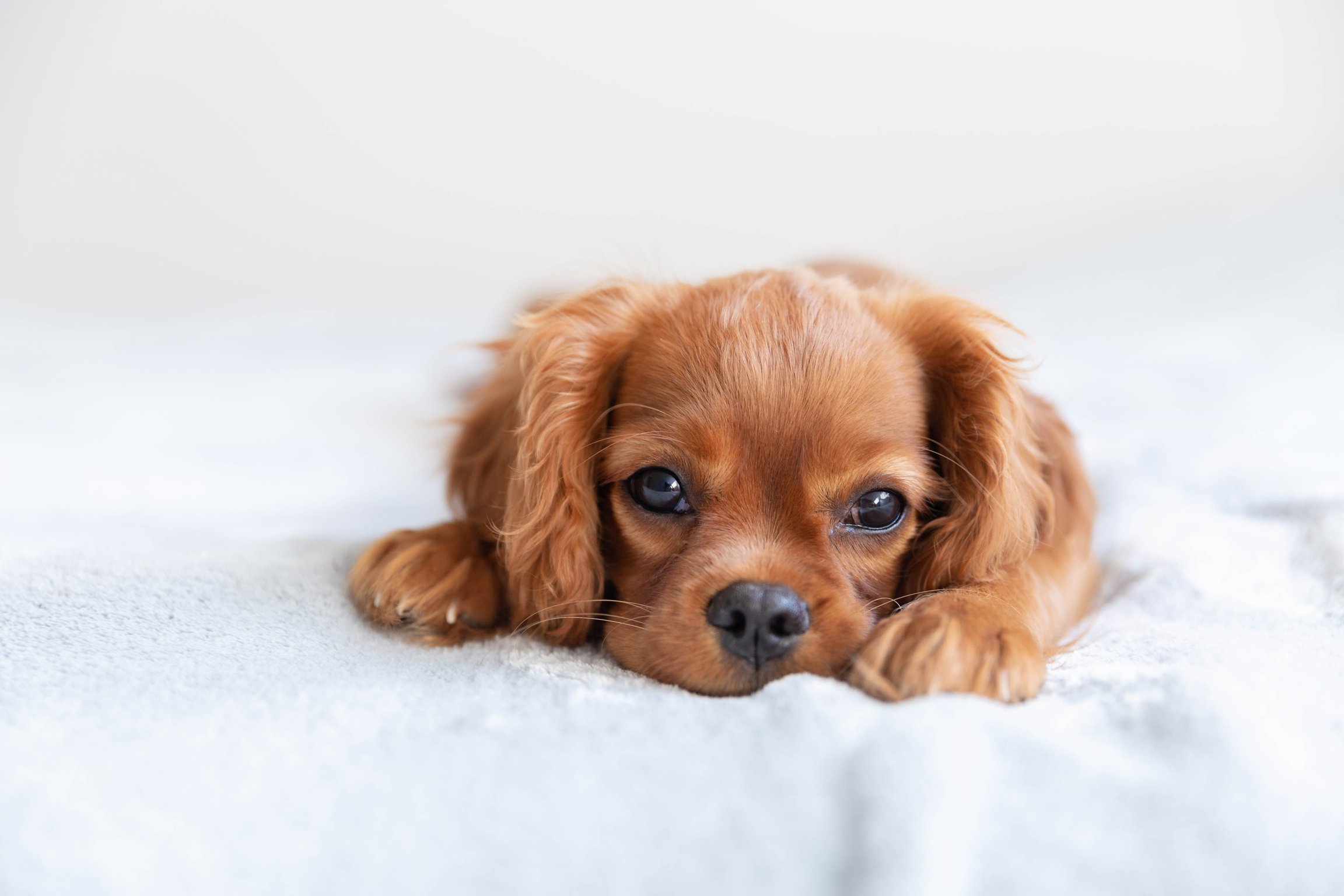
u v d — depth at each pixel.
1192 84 1.10
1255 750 0.25
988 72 1.13
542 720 0.27
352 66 1.16
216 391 0.72
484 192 1.20
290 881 0.24
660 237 1.21
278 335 0.93
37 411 0.65
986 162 1.15
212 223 1.18
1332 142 1.08
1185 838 0.24
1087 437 0.51
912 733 0.26
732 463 0.33
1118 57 1.11
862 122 1.16
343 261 1.20
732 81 1.17
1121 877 0.24
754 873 0.24
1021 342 0.37
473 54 1.16
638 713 0.28
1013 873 0.24
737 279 0.38
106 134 1.15
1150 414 0.55
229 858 0.24
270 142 1.17
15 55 1.11
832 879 0.24
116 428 0.62
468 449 0.39
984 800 0.25
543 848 0.24
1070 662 0.31
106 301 1.18
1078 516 0.38
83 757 0.26
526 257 1.21
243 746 0.26
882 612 0.34
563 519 0.35
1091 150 1.13
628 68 1.17
